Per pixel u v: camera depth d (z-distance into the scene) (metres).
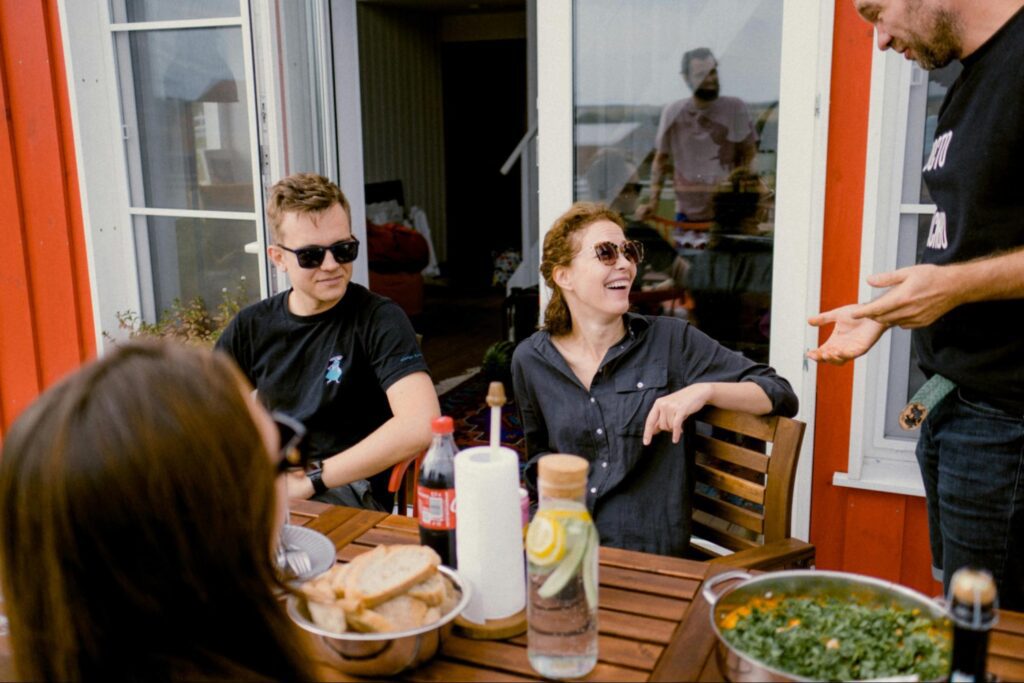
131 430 0.70
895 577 2.52
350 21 3.30
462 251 8.79
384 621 1.13
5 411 3.84
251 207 3.30
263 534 0.79
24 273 3.64
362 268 3.53
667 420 1.72
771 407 1.82
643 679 1.14
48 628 0.73
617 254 1.86
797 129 2.42
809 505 2.56
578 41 2.79
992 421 1.67
